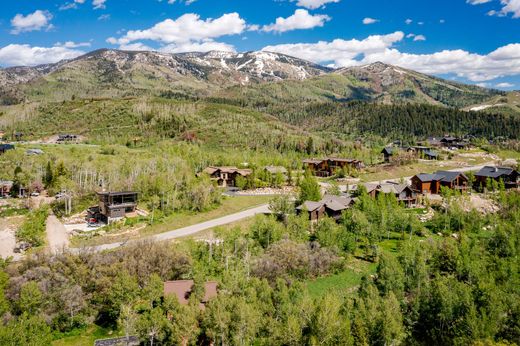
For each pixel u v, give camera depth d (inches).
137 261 2886.3
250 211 4574.3
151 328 2129.7
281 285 2406.5
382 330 2032.5
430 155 7829.7
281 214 4121.6
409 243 3228.3
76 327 2495.1
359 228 3730.3
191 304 2188.7
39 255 2925.7
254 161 6943.9
